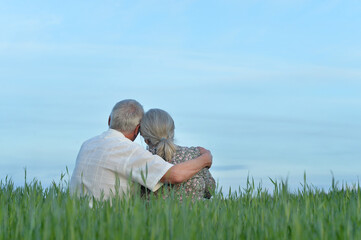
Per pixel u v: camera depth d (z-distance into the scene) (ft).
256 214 7.71
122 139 11.53
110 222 6.65
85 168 11.51
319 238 6.32
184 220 6.98
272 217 7.32
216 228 7.34
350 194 9.83
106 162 11.16
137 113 11.85
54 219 6.52
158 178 10.66
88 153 11.66
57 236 6.07
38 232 6.41
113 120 11.84
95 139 11.94
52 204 7.76
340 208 8.54
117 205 8.04
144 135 11.84
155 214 7.38
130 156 11.03
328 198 9.51
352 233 6.58
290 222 7.22
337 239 6.31
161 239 6.13
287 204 7.63
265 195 9.35
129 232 6.43
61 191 9.48
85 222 6.76
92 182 11.28
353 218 7.30
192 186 11.16
